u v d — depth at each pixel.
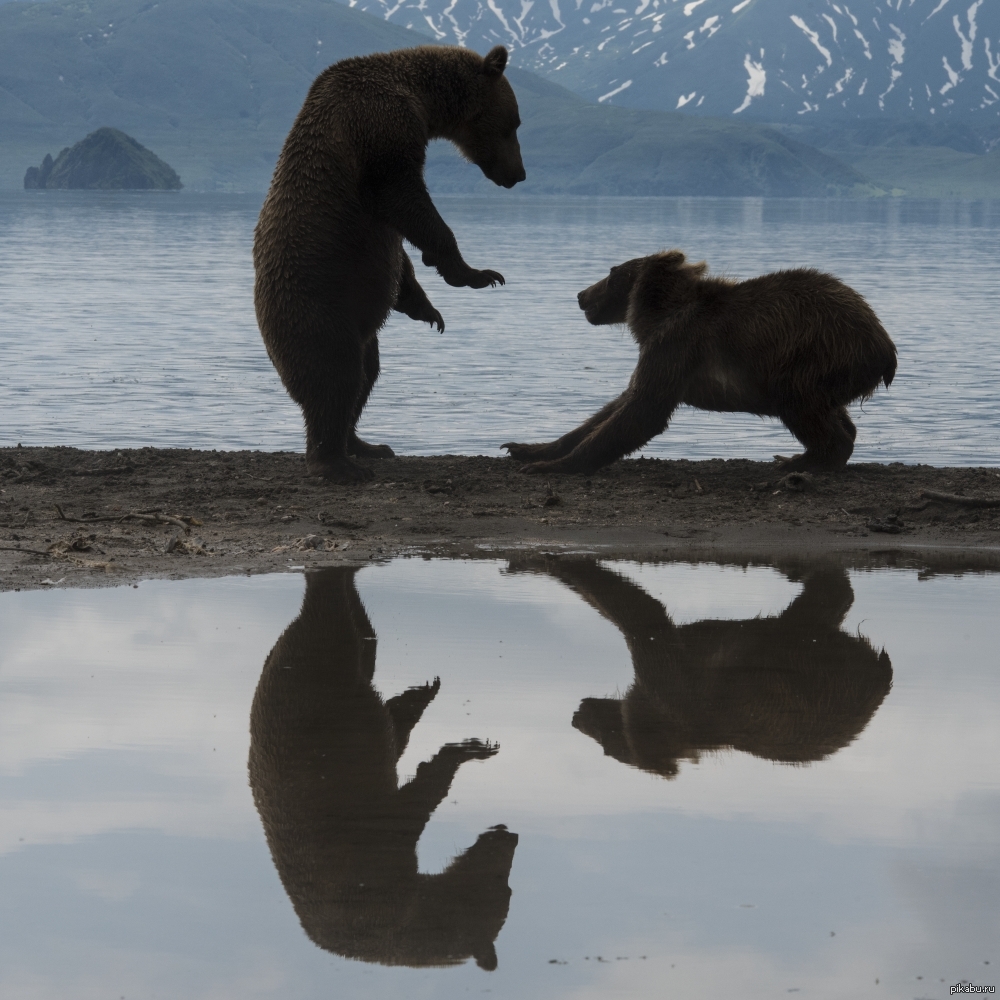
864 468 16.66
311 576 11.53
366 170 14.47
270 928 5.02
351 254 14.78
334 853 5.70
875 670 8.75
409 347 40.19
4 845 5.72
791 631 9.84
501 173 15.80
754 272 71.00
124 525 13.36
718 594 11.07
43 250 92.12
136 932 4.99
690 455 22.94
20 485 15.34
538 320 48.72
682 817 6.09
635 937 4.96
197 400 28.86
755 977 4.68
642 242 114.44
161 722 7.47
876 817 6.08
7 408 27.27
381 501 14.61
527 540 13.19
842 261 85.50
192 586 11.08
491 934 4.95
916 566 12.24
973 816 6.10
